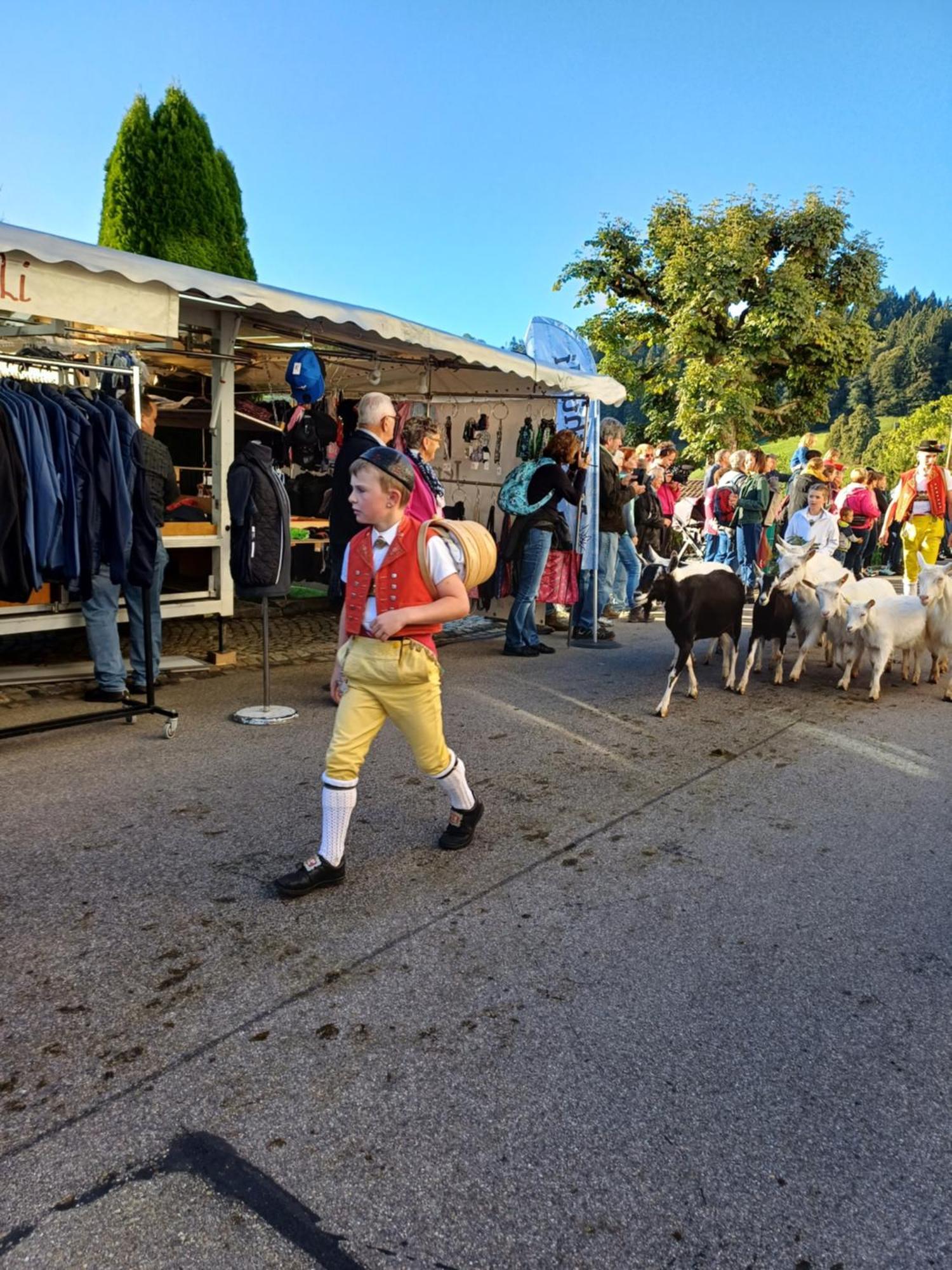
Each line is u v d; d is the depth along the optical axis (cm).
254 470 544
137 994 282
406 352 859
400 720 360
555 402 938
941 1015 287
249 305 604
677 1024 276
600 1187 212
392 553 337
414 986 292
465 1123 231
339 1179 212
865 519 1366
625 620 1052
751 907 353
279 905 341
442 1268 189
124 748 515
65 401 513
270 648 805
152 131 1523
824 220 1980
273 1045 260
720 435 1989
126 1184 208
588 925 335
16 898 340
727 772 511
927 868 394
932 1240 201
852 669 730
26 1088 239
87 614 585
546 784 482
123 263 538
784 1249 197
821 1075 255
